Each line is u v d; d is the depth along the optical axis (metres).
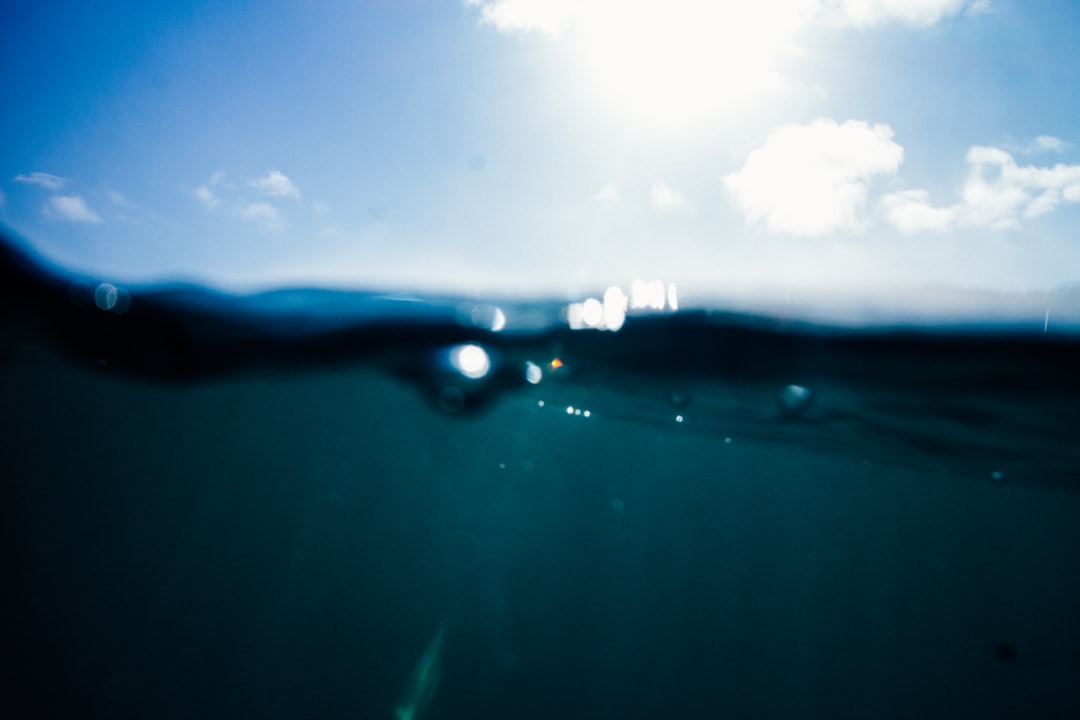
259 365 6.45
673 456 9.02
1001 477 7.66
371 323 5.64
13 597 6.25
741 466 9.21
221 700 6.07
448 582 8.23
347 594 7.79
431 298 5.77
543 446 8.62
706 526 10.55
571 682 7.09
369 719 5.93
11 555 6.71
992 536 10.84
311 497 8.71
